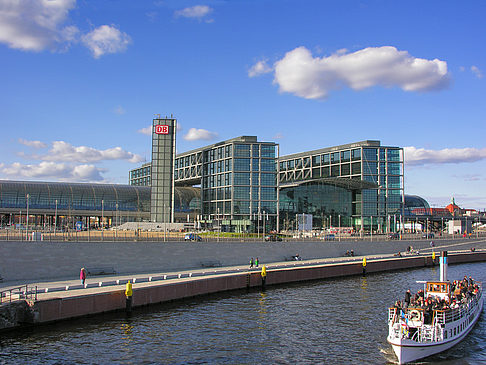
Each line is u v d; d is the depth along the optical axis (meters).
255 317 56.78
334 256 118.88
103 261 76.06
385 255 126.81
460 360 42.81
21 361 39.62
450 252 140.62
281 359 41.75
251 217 197.12
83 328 49.50
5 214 194.25
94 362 39.88
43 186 195.75
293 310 61.19
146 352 42.69
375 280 92.44
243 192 198.25
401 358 41.06
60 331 48.06
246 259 98.50
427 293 55.97
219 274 77.25
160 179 185.50
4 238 80.75
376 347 45.47
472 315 54.50
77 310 52.09
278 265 93.94
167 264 84.31
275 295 72.88
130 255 79.69
